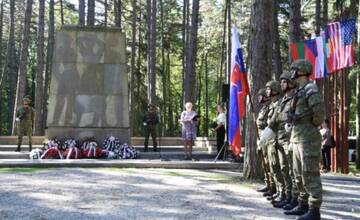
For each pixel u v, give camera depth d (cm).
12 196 870
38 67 2539
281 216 724
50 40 3503
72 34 1744
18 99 2445
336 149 1525
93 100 1731
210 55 4609
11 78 4244
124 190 956
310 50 1472
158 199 859
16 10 4350
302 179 684
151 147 1995
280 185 806
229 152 1542
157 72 4100
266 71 1090
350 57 1375
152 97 2741
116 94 1744
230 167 1391
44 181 1065
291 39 1759
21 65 2456
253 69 1095
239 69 1118
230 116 1170
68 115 1716
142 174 1224
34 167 1361
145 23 4003
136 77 3903
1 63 4700
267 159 849
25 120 1719
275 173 809
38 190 938
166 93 4372
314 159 664
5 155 1605
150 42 2811
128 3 4006
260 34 1091
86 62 1742
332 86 1557
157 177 1168
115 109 1739
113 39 1759
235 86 1130
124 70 1756
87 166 1380
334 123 1541
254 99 1090
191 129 1565
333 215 751
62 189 955
